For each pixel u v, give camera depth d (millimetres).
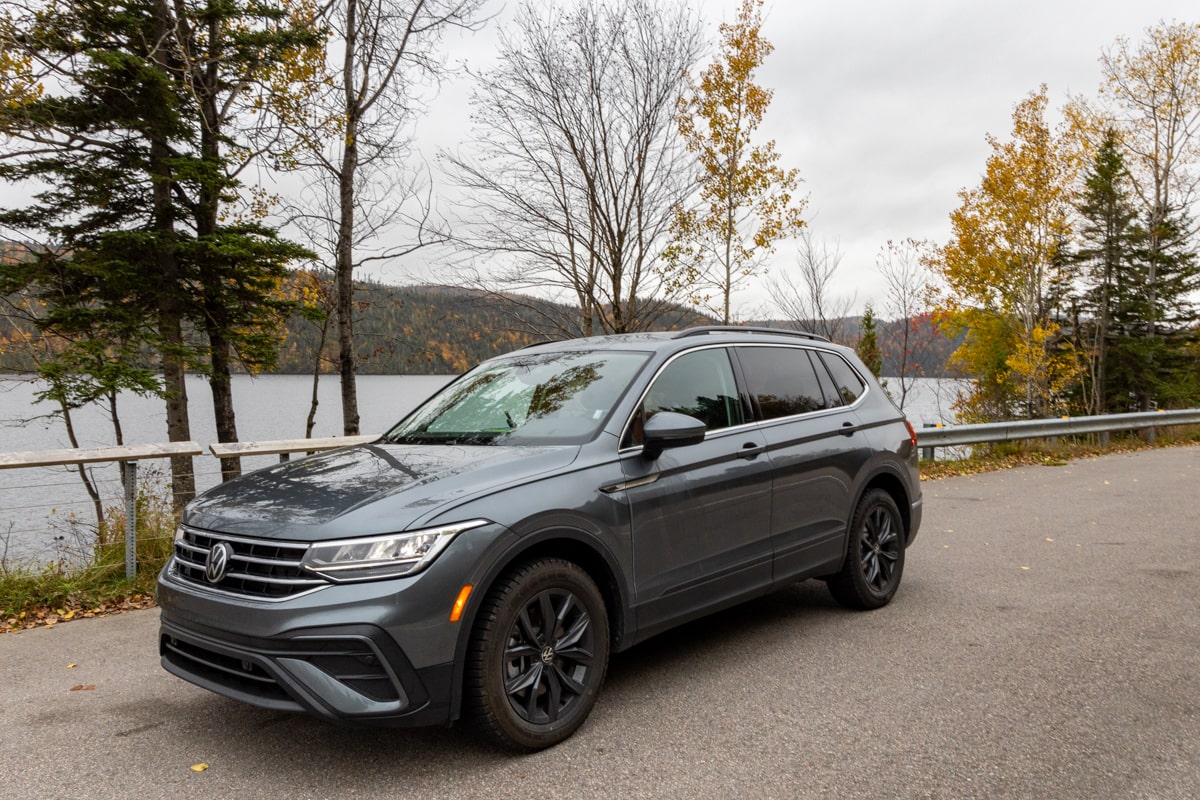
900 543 5605
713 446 4215
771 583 4531
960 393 31969
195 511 3457
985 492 10984
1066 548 7262
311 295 15828
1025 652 4516
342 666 2854
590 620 3490
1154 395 36062
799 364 5172
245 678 3039
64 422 12508
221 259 11867
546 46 14859
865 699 3850
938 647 4625
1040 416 28156
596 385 4109
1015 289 27516
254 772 3176
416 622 2908
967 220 27703
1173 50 32531
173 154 12375
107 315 11547
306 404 49094
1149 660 4352
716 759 3221
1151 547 7238
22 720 3752
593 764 3189
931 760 3189
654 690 4012
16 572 5875
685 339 4449
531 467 3449
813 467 4812
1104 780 3006
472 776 3102
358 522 2973
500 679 3139
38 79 10617
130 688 4184
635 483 3748
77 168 11320
